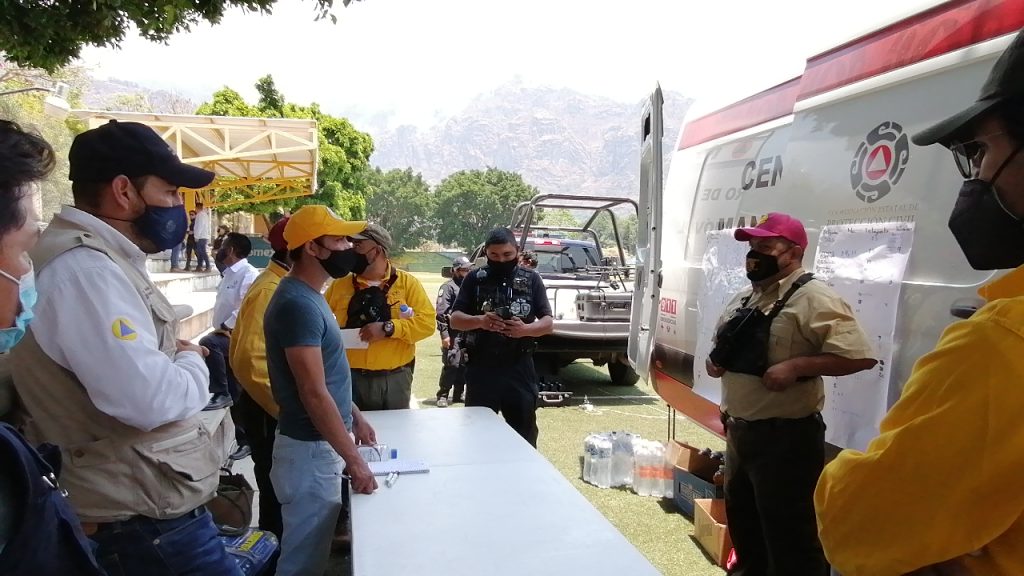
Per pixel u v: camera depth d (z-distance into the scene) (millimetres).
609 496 4785
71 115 12422
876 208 2773
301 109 29203
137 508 1751
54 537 1093
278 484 2598
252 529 2811
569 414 7223
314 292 2586
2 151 1141
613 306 7875
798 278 2893
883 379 2643
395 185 83500
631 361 5227
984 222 1079
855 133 2947
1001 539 986
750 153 3928
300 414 2572
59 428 1704
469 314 4270
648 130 4809
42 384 1688
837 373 2621
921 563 1021
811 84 3322
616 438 5172
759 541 3154
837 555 1137
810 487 2830
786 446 2811
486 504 2326
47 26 3629
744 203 3898
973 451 958
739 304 3203
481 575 1808
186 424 1885
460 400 7441
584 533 2090
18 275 1184
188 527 1875
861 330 2652
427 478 2600
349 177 32375
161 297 1957
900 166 2662
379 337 3814
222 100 26094
